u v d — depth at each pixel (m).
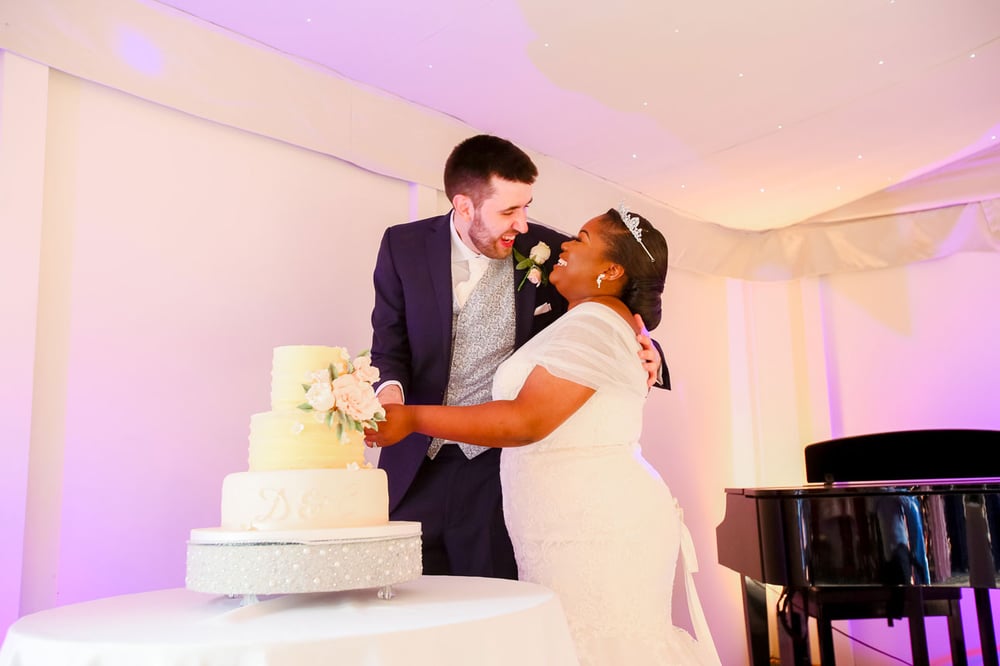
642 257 2.18
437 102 3.49
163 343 2.65
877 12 3.06
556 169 4.19
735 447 5.49
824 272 5.24
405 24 2.88
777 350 5.45
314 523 1.58
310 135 3.06
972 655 4.70
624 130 3.88
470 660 1.32
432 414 1.96
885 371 5.17
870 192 4.97
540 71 3.29
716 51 3.24
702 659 2.14
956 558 3.10
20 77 2.34
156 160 2.69
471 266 2.54
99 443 2.48
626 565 2.02
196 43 2.75
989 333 4.88
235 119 2.83
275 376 1.76
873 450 4.55
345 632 1.25
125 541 2.50
